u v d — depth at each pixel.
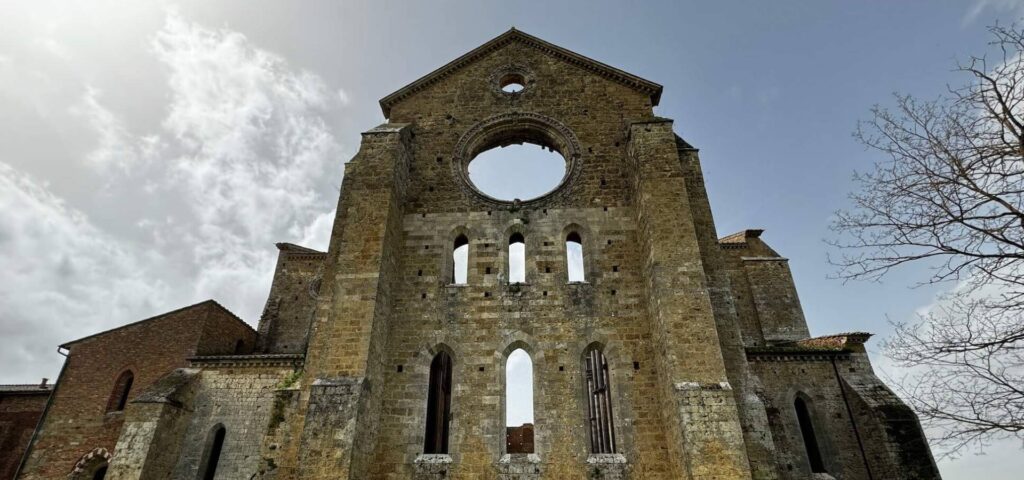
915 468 20.03
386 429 18.41
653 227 19.73
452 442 18.16
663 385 18.05
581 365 19.39
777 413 18.81
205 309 30.53
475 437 18.19
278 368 26.22
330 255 21.75
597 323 20.06
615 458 17.73
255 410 25.17
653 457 17.62
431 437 24.70
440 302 20.84
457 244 23.56
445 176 23.94
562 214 22.69
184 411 24.92
